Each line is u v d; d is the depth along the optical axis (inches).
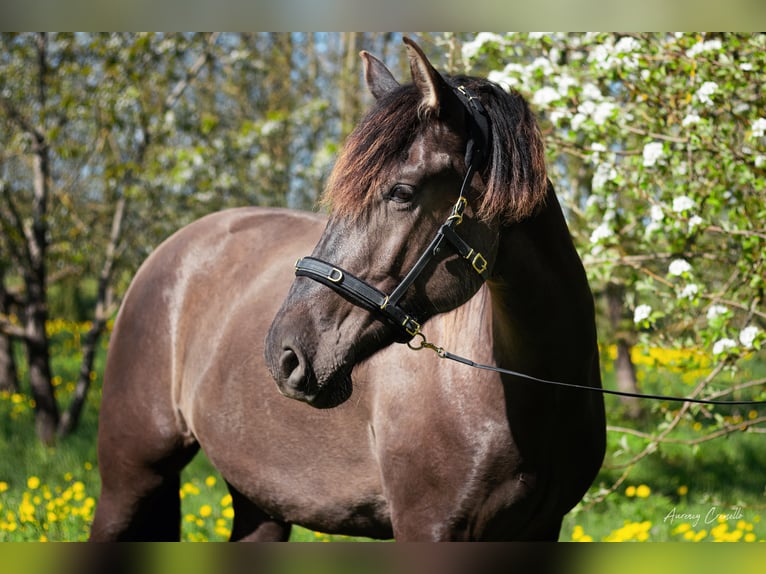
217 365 103.6
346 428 91.3
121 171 261.9
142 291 115.9
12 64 267.9
